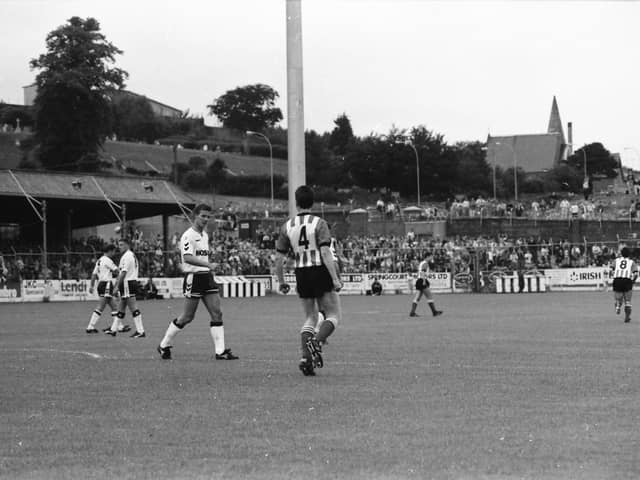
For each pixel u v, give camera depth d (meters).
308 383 13.00
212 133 166.88
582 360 16.05
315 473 7.68
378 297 58.16
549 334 22.83
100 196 67.62
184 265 16.72
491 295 58.12
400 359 16.45
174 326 16.78
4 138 118.12
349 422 9.88
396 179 140.88
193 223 16.70
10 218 74.12
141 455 8.43
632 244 74.44
